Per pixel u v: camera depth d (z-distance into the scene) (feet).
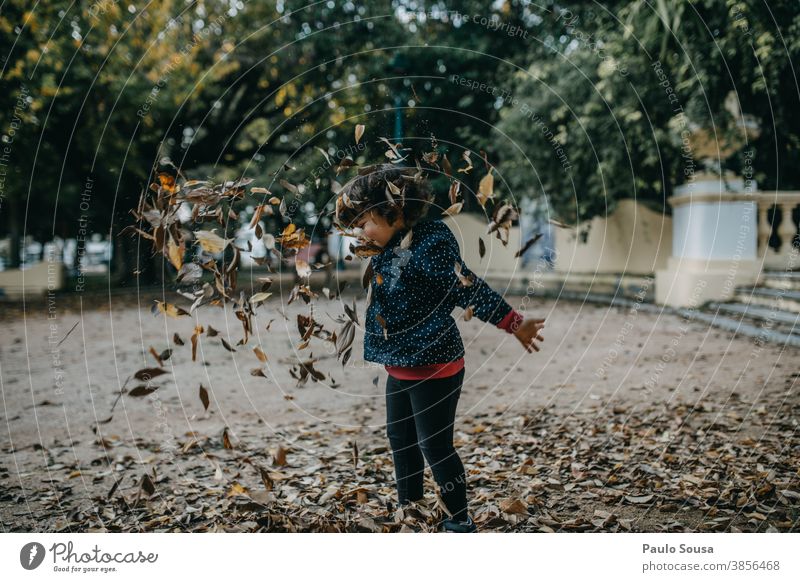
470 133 41.75
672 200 33.99
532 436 12.42
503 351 23.27
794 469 9.92
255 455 11.65
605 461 10.80
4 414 14.89
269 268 8.17
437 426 7.50
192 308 7.72
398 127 28.37
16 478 10.58
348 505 9.19
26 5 34.35
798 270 28.78
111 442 12.55
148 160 44.47
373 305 7.61
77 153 42.04
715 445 11.30
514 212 7.54
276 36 42.50
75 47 36.63
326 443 12.40
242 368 20.72
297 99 42.22
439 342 7.31
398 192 7.24
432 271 7.16
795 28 21.34
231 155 47.83
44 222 73.87
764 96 24.67
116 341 26.61
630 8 26.03
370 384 18.04
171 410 15.21
